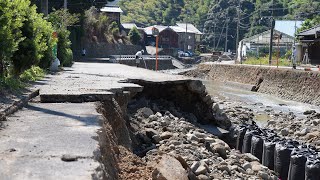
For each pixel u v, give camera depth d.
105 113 9.34
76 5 49.19
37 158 5.01
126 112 12.01
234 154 11.70
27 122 7.12
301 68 38.56
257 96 33.94
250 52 70.06
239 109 23.84
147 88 15.62
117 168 6.89
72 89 11.08
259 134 14.62
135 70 23.55
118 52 69.88
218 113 16.23
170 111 15.16
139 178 7.00
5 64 11.21
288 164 12.20
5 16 9.54
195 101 16.33
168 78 16.53
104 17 68.19
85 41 57.53
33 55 12.94
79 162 4.91
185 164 7.82
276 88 35.97
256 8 101.25
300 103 30.05
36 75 15.20
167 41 91.62
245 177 9.59
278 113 23.84
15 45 10.34
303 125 19.61
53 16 26.36
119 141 9.54
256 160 11.72
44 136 6.09
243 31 100.56
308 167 11.22
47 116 7.72
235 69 46.88
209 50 107.38
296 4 92.00
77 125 6.94
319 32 41.59
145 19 119.44
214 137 13.22
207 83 45.22
